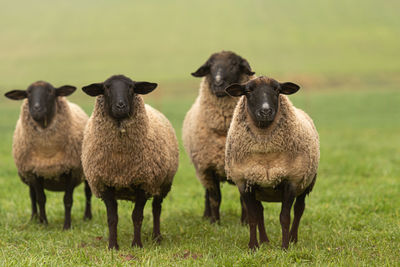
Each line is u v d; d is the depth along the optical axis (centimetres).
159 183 1052
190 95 6184
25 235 1098
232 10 12812
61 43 10050
